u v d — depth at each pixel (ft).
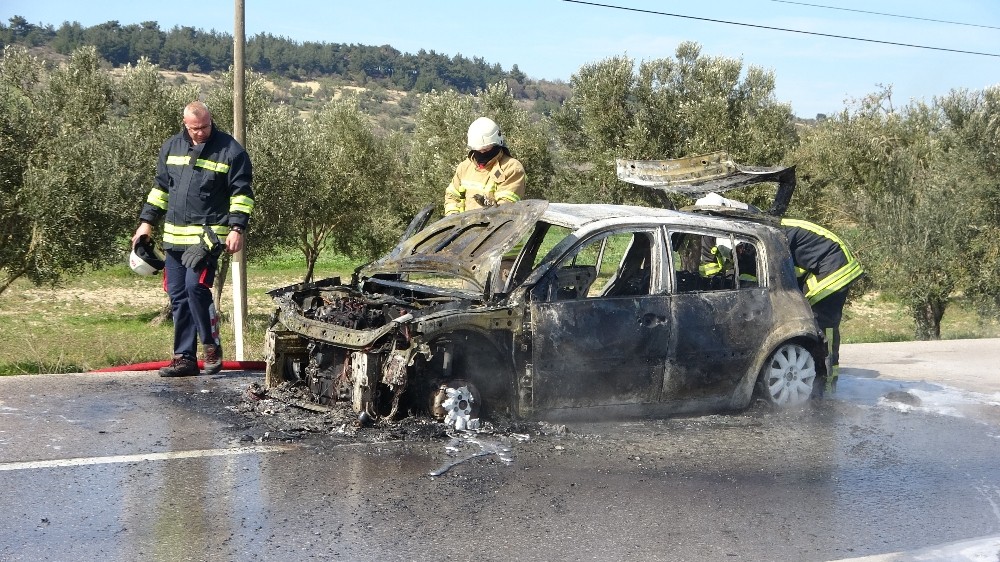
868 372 33.19
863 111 86.12
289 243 66.64
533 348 20.83
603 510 16.20
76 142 50.16
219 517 15.16
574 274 24.30
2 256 46.11
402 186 82.99
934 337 63.52
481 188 26.81
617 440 20.88
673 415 23.07
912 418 24.84
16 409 21.84
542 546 14.39
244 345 30.94
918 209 63.82
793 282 24.31
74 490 16.26
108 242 49.55
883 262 64.39
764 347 23.49
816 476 18.86
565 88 568.00
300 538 14.34
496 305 20.54
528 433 20.80
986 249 62.18
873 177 77.00
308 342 23.18
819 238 26.23
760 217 25.13
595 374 21.48
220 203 25.22
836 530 15.65
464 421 20.61
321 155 68.03
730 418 23.29
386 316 21.08
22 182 46.03
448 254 21.93
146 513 15.25
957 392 29.09
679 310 22.34
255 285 92.43
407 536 14.58
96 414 21.61
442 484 17.22
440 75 570.46
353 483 17.08
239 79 32.83
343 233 75.77
